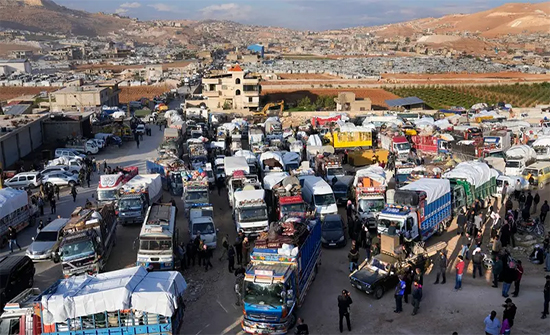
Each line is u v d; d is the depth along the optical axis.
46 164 50.94
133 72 185.88
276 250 20.81
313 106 96.25
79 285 19.44
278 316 19.28
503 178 37.12
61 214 37.19
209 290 24.25
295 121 74.56
